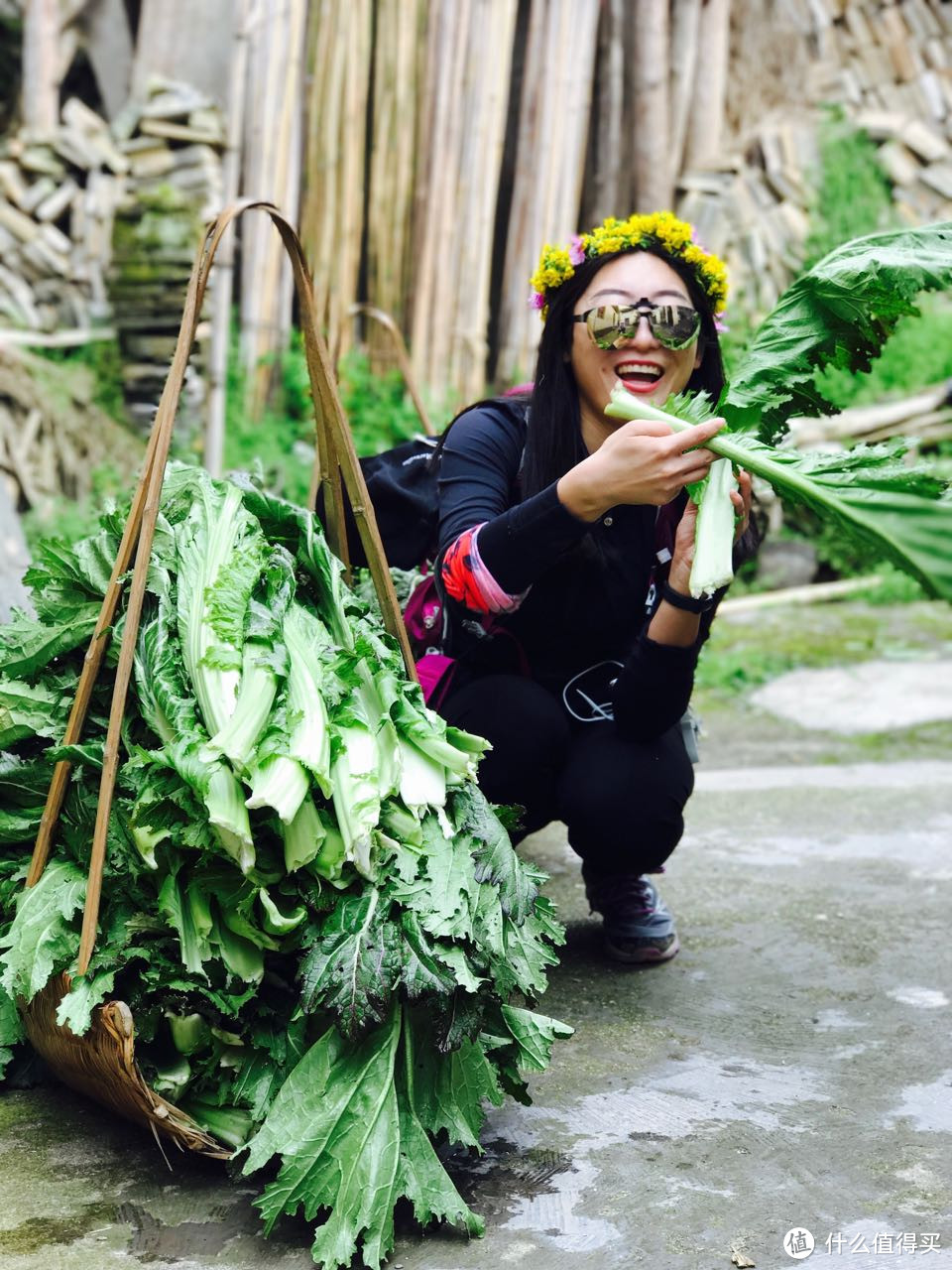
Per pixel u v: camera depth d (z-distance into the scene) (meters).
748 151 8.10
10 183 7.12
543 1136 1.96
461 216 7.23
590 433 2.33
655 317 2.18
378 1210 1.63
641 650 2.27
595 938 2.74
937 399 7.33
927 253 2.03
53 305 7.09
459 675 2.48
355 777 1.72
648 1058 2.20
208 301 6.89
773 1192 1.80
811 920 2.81
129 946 1.78
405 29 7.12
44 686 2.07
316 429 2.16
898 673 5.48
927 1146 1.92
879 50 8.36
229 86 7.25
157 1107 1.72
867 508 1.71
